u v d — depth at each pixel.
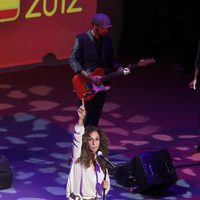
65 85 32.78
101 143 18.06
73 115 29.36
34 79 33.16
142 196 22.38
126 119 29.42
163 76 35.12
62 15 30.06
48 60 35.00
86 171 17.72
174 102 31.86
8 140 26.28
